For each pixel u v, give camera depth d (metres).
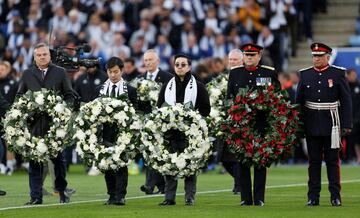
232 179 35.59
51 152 26.12
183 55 26.36
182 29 47.34
